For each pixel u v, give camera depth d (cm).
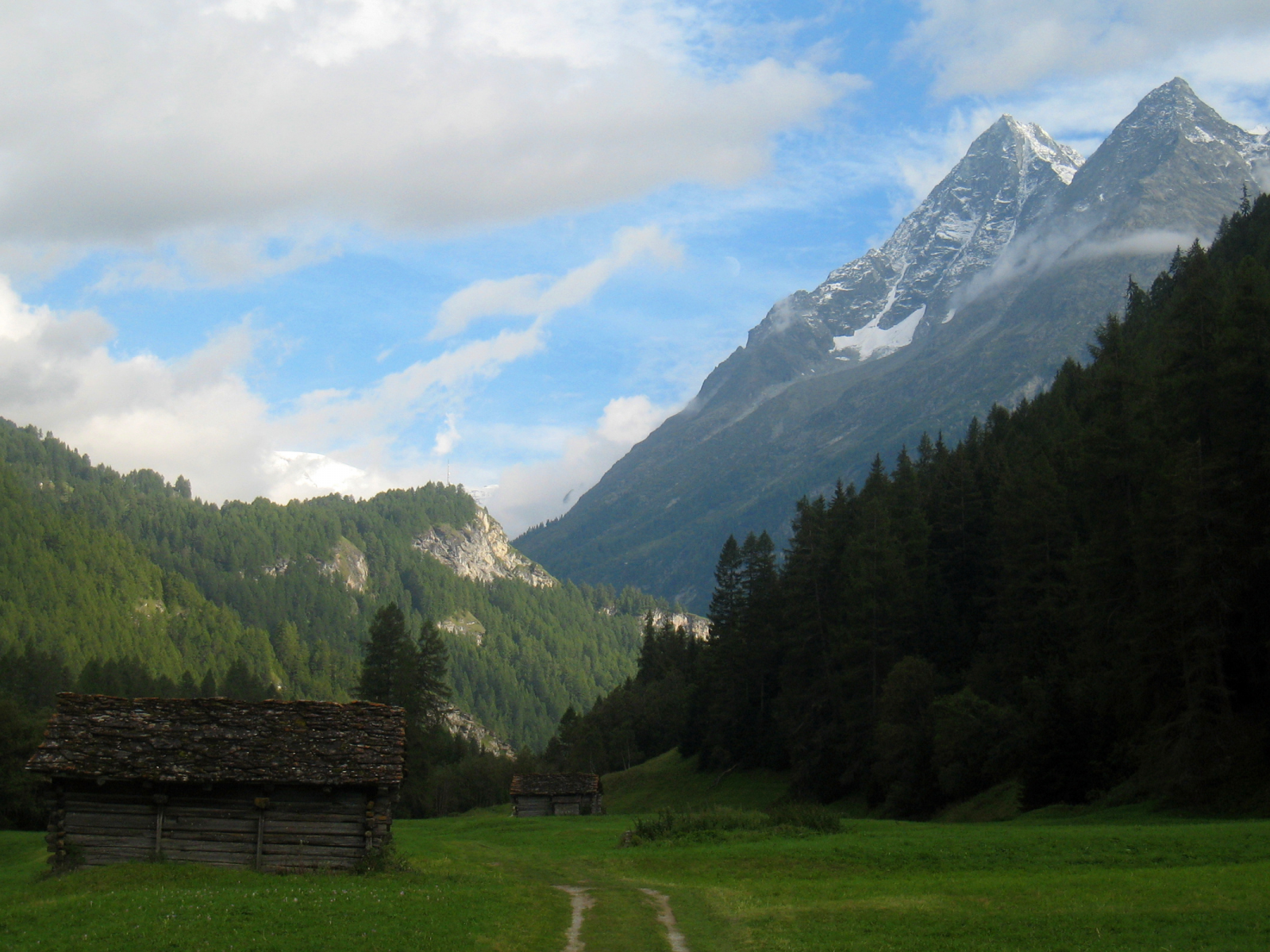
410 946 2353
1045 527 7350
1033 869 3588
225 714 3675
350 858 3494
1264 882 2898
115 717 3619
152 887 3077
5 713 7075
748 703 10544
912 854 3922
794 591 9662
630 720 15488
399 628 9625
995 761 6594
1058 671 6556
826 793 8681
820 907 2984
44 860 4188
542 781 9381
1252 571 4978
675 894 3378
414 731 9481
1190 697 4969
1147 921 2544
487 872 3841
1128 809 5088
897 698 7425
